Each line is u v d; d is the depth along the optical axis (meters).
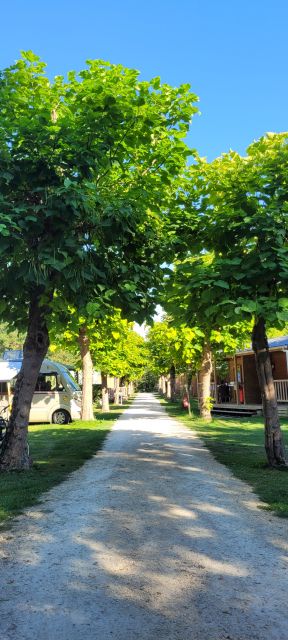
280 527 5.50
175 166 8.90
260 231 7.56
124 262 8.63
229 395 30.05
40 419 21.44
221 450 11.45
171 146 8.76
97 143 7.82
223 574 4.17
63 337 20.19
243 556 4.60
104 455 10.84
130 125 8.00
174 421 20.22
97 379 36.78
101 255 8.18
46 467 9.28
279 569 4.29
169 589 3.87
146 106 8.00
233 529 5.42
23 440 9.07
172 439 13.77
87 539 5.09
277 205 7.60
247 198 7.93
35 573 4.21
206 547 4.84
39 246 7.09
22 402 9.10
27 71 8.59
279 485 7.52
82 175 7.60
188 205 9.11
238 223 7.83
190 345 19.03
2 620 3.40
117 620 3.38
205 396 20.64
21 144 7.43
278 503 6.44
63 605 3.61
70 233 7.40
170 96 8.48
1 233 6.37
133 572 4.21
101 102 7.65
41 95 8.62
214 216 8.39
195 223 8.93
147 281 8.66
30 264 7.11
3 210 6.93
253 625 3.32
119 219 7.50
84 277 7.34
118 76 8.04
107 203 7.56
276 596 3.76
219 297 7.73
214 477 8.29
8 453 8.97
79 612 3.50
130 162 8.98
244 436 14.46
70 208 7.01
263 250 7.52
